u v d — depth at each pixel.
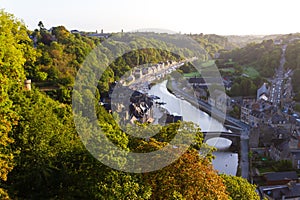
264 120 93.38
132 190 12.81
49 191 15.59
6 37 24.30
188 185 13.85
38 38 71.75
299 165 66.81
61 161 16.38
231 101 114.19
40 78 43.12
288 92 127.81
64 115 23.89
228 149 75.62
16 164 16.55
